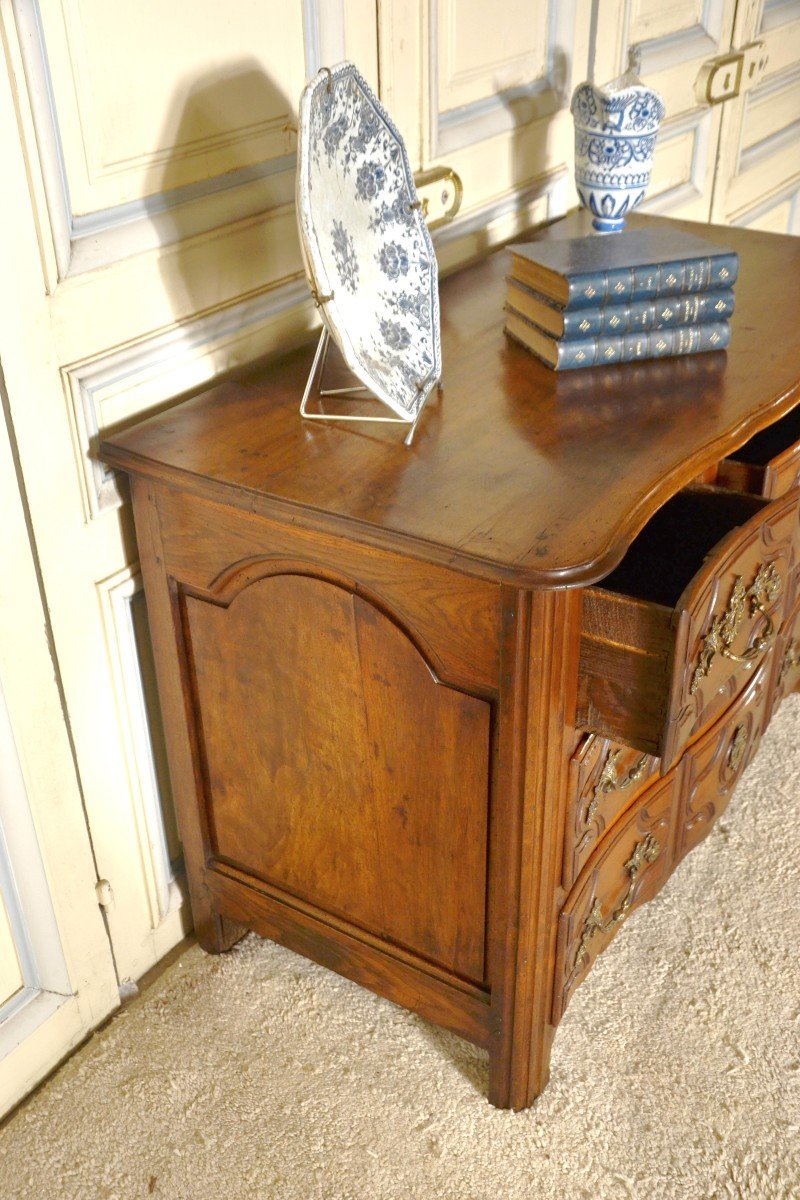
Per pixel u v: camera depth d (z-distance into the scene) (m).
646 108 1.45
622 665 0.98
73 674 1.15
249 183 1.18
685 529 1.24
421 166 1.39
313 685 1.11
